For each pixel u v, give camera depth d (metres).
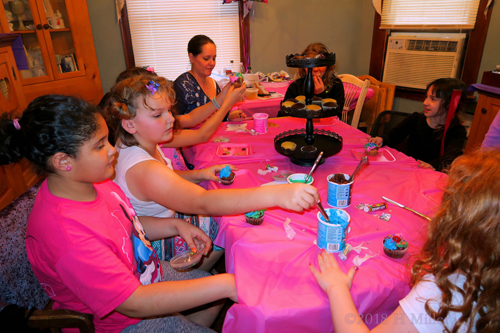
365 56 4.48
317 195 0.91
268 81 3.70
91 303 0.78
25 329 0.82
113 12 3.71
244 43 4.11
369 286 0.83
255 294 0.82
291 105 1.54
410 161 1.54
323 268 0.85
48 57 3.30
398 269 0.89
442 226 0.73
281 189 0.93
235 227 1.09
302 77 2.75
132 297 0.79
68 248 0.75
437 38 3.73
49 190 0.81
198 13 3.95
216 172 1.44
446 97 1.97
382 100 3.50
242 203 0.97
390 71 4.26
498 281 0.63
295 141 1.67
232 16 4.02
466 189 0.68
